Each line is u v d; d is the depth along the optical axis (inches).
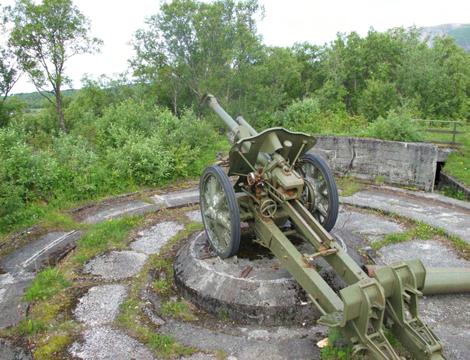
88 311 165.0
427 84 1032.8
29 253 225.1
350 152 365.4
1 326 157.6
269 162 171.9
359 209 283.7
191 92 908.0
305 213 161.5
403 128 375.9
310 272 143.5
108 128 428.5
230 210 164.6
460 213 273.7
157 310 167.0
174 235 241.6
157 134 399.2
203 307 165.5
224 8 754.2
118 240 233.6
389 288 116.3
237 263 174.1
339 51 1229.1
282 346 141.9
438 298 170.1
